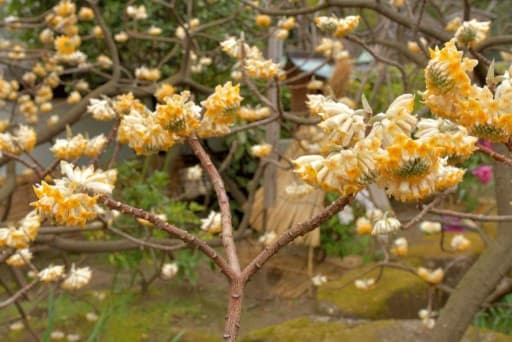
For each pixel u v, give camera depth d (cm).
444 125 71
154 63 458
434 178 61
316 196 372
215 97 95
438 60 69
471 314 205
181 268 362
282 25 268
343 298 326
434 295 345
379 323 277
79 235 385
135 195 361
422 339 262
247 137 465
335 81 336
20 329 295
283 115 209
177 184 501
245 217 346
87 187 78
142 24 438
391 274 353
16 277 262
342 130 65
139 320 318
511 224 212
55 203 75
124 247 291
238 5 449
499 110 70
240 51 176
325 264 423
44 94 338
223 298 368
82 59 327
